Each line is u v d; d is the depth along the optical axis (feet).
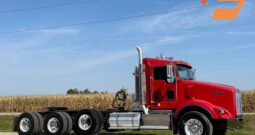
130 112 57.82
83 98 167.32
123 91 61.62
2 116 121.60
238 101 54.08
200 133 51.65
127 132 67.26
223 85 53.78
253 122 77.15
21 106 176.45
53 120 59.47
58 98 171.83
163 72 56.08
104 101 163.73
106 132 67.31
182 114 53.88
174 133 55.21
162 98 55.88
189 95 54.54
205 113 52.80
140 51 56.95
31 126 60.49
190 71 57.77
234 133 61.31
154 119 55.67
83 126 58.80
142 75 56.54
